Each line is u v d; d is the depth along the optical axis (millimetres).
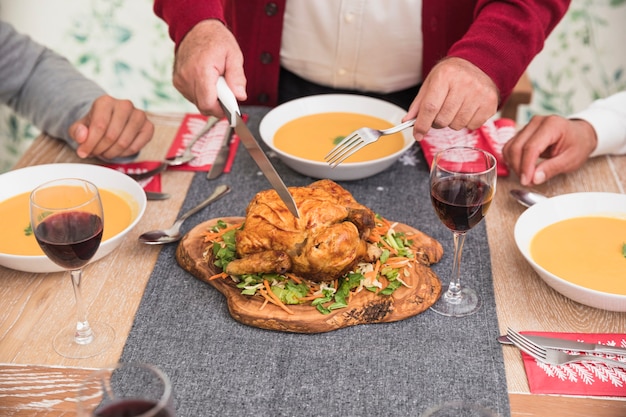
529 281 1625
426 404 1291
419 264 1626
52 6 3910
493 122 2338
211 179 2033
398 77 2467
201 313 1522
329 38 2396
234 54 1856
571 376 1347
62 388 1332
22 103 2312
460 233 1503
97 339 1451
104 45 4055
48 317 1518
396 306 1494
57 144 2232
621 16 3797
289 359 1396
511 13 1945
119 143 2072
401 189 1993
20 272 1655
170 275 1641
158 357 1401
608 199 1757
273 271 1494
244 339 1450
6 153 4121
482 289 1599
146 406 1015
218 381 1343
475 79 1810
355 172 1942
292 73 2584
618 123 2105
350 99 2281
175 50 2053
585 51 3938
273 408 1283
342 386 1331
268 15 2412
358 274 1532
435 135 2244
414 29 2338
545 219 1729
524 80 3342
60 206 1415
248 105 2633
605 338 1456
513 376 1360
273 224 1478
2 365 1386
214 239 1687
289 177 2053
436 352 1413
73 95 2221
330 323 1448
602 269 1564
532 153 1960
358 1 2301
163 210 1889
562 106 4145
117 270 1660
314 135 2146
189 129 2307
